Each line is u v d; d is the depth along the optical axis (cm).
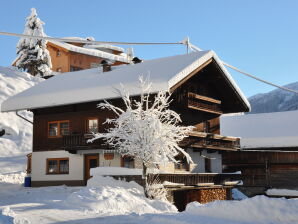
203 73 3039
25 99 2961
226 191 3075
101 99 2584
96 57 6462
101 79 2853
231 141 3186
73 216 1370
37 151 2969
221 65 2917
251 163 3622
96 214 1441
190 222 1141
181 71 2492
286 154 3531
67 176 2814
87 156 2772
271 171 3616
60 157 2864
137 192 2111
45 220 1266
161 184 2239
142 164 2273
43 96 2889
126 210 1717
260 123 4550
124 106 2631
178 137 2261
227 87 3142
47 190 2473
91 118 2758
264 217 1150
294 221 1112
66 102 2734
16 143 3956
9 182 2953
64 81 3178
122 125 2222
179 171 2786
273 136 4278
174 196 2723
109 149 2616
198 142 2783
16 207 1600
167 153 2128
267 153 3581
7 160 3516
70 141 2705
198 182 2623
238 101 3244
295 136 4012
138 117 2184
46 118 2970
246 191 3634
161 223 1179
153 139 2111
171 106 2703
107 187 1972
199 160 3023
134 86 2473
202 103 2917
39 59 5959
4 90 5022
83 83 2894
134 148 2147
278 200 1166
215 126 3225
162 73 2511
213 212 1239
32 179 2941
